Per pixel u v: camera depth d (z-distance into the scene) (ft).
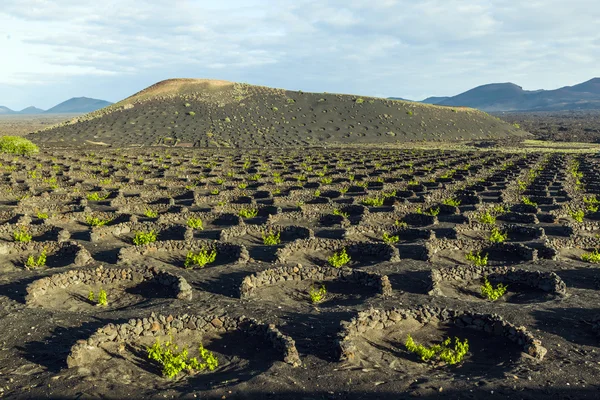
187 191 124.88
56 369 37.81
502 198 119.75
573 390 35.42
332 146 348.79
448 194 127.34
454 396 34.71
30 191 120.37
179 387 36.04
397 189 134.72
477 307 51.01
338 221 93.76
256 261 66.49
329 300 54.70
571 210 105.29
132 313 48.65
